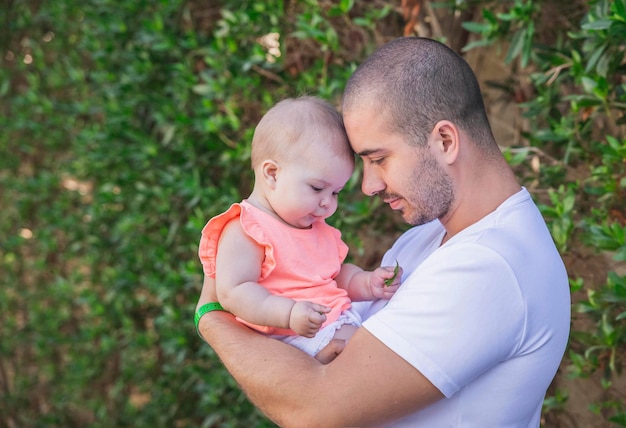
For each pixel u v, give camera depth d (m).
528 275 1.72
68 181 4.88
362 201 3.16
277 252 1.95
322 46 3.15
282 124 1.96
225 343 1.91
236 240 1.94
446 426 1.77
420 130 1.80
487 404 1.75
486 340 1.68
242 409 3.71
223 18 3.72
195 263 3.71
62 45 4.73
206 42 3.72
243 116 3.62
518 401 1.77
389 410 1.72
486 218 1.81
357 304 2.17
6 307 5.19
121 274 4.23
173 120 3.81
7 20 5.06
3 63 5.14
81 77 4.43
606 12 2.43
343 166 1.96
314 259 2.01
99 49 4.21
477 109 1.85
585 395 2.88
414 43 1.86
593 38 2.49
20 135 5.09
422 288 1.72
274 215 2.00
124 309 4.43
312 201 1.96
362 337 1.74
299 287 1.97
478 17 3.19
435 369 1.67
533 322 1.72
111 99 4.12
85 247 4.70
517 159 2.73
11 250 5.15
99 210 4.40
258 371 1.82
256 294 1.88
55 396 4.94
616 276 2.36
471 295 1.68
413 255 2.14
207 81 3.45
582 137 2.67
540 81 2.72
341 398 1.72
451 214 1.87
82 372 4.70
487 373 1.75
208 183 3.79
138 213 4.12
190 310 3.86
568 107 2.92
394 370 1.69
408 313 1.71
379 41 3.29
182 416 4.25
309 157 1.93
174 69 3.88
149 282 4.04
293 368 1.78
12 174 5.15
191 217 3.54
